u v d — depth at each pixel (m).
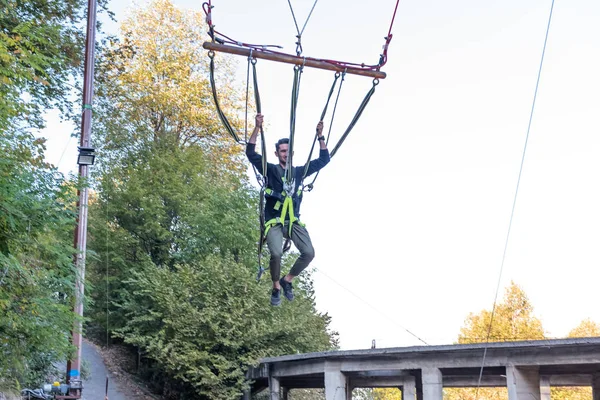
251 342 35.50
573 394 51.72
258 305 36.06
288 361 33.91
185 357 34.44
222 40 7.50
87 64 22.73
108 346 43.97
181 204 42.84
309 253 8.25
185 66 48.84
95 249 42.00
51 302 17.06
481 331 49.06
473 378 36.03
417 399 35.50
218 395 34.59
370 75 7.93
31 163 16.75
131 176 43.53
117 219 43.78
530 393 27.59
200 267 38.28
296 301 38.06
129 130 46.16
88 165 21.50
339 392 31.77
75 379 20.16
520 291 49.81
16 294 16.22
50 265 17.92
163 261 43.06
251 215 40.53
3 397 18.73
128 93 46.72
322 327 39.75
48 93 25.62
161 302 35.81
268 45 7.63
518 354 27.30
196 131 50.28
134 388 37.66
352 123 8.26
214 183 46.84
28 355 17.56
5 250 14.51
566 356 26.31
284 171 8.25
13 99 14.77
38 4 25.95
